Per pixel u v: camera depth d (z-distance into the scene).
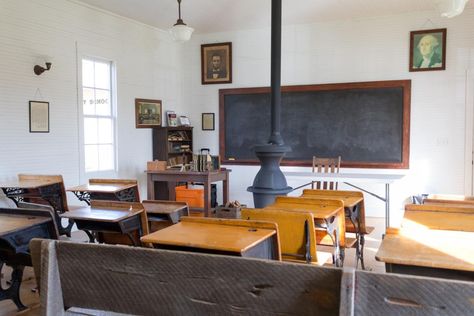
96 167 6.65
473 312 1.10
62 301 1.57
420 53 6.88
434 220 2.58
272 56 5.29
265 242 2.25
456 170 6.81
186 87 8.46
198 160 6.02
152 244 2.21
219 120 8.23
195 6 6.53
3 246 2.79
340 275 1.20
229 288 1.34
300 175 6.17
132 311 1.49
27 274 4.12
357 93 7.26
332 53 7.39
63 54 5.93
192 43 8.37
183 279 1.40
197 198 6.45
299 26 7.56
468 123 6.71
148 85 7.60
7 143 5.20
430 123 6.91
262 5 6.52
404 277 1.15
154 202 3.78
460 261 1.74
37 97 5.55
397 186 7.10
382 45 7.10
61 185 4.81
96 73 6.64
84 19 6.27
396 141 7.08
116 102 6.90
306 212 2.79
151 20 7.27
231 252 2.04
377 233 5.82
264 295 1.30
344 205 3.50
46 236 2.73
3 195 5.13
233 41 8.05
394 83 7.04
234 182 8.16
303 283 1.25
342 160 7.40
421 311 1.15
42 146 5.64
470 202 3.29
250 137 8.03
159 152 7.68
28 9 5.41
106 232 3.45
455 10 4.32
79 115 6.18
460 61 6.70
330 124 7.45
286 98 7.69
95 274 1.51
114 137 6.92
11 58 5.21
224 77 8.13
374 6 6.57
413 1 6.33
